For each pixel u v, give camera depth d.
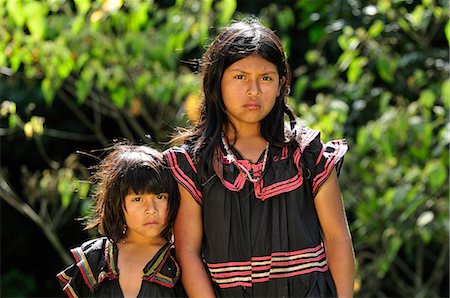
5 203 9.38
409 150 6.47
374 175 6.65
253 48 3.36
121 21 6.52
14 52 6.21
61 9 7.36
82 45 6.46
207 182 3.43
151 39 6.65
